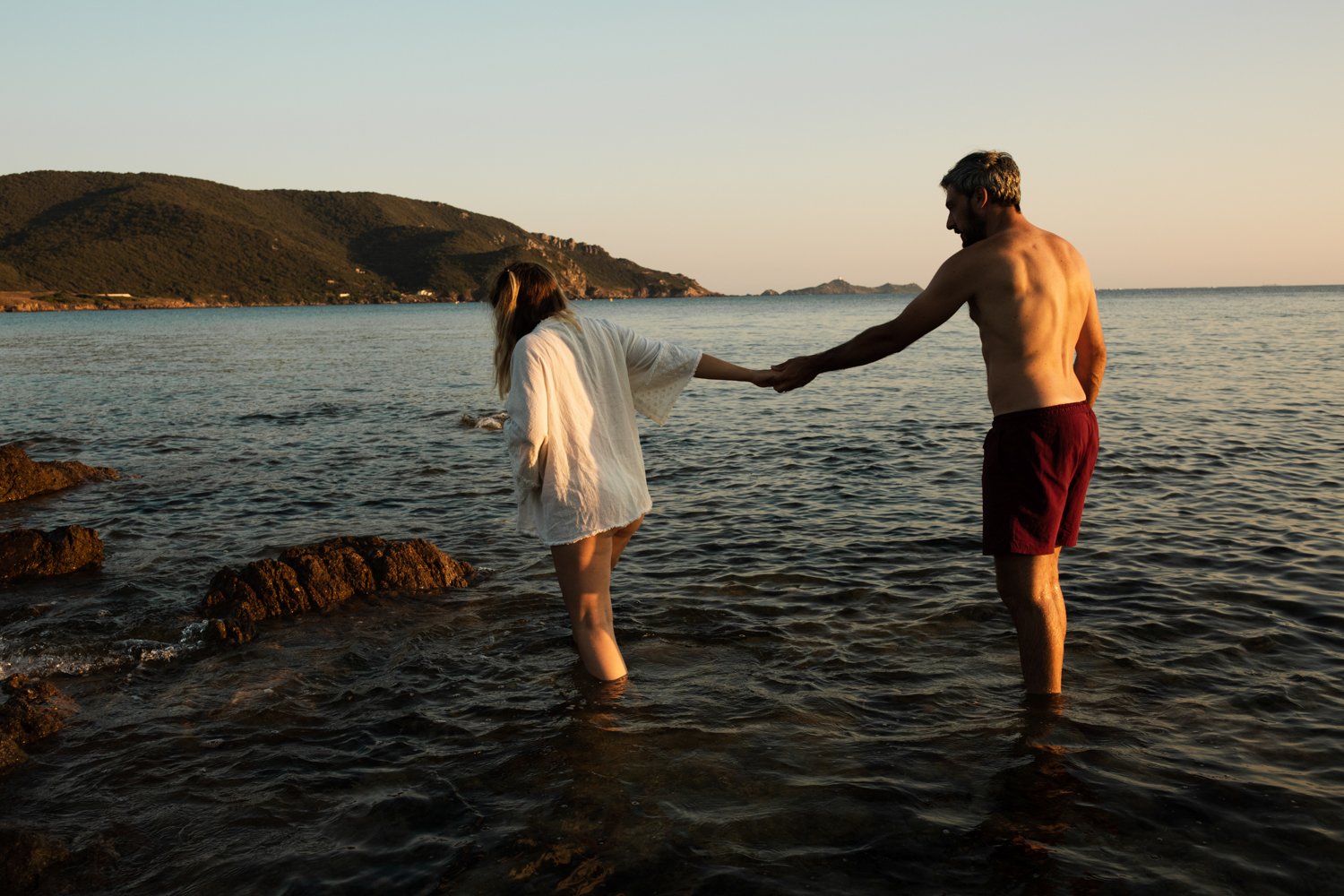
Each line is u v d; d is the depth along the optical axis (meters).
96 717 4.11
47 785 3.48
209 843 3.05
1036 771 3.33
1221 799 3.10
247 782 3.46
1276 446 10.70
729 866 2.79
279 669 4.62
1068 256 3.74
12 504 8.99
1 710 3.99
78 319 101.12
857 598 5.47
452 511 8.39
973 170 3.80
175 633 5.18
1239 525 6.95
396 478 10.07
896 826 3.00
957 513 7.73
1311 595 5.25
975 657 4.48
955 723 3.74
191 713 4.12
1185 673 4.19
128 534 7.64
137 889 2.81
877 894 2.64
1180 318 59.97
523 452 3.77
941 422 13.95
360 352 37.22
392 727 3.90
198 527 7.88
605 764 3.48
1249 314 68.06
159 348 41.09
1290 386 17.52
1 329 70.69
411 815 3.17
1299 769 3.29
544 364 3.80
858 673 4.32
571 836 2.99
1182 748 3.47
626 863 2.84
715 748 3.59
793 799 3.19
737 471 10.09
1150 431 12.05
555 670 4.46
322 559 5.79
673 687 4.21
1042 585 3.80
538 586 5.92
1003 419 3.65
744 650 4.65
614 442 4.03
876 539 6.86
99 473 10.31
